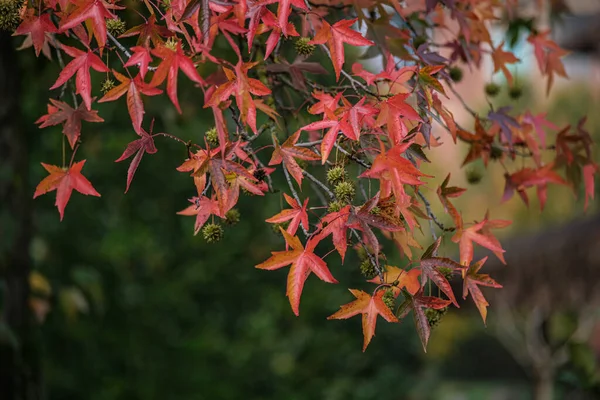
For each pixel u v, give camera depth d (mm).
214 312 8125
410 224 1599
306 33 2232
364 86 1799
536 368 8625
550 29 3035
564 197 11023
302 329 8141
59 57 1979
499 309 8711
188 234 7758
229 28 1835
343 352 8125
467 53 2373
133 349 7250
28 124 6027
